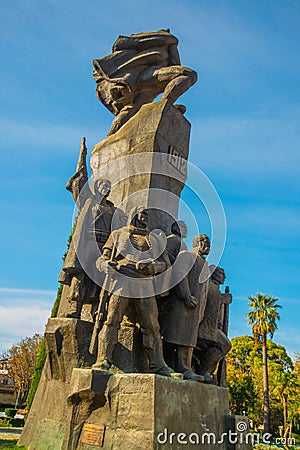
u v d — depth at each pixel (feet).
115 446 14.60
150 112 24.48
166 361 19.19
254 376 135.64
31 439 18.88
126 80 26.37
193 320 19.04
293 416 133.69
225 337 22.03
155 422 14.42
